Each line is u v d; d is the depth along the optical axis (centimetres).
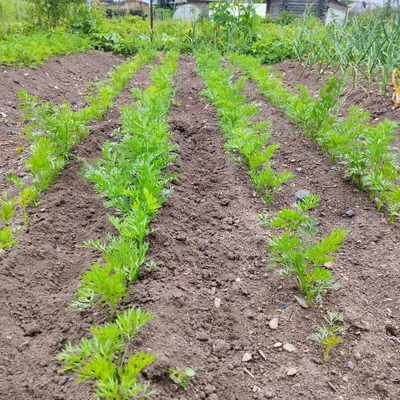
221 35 1438
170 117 597
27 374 203
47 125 416
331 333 244
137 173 343
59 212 352
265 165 431
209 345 234
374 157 390
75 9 1397
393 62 620
